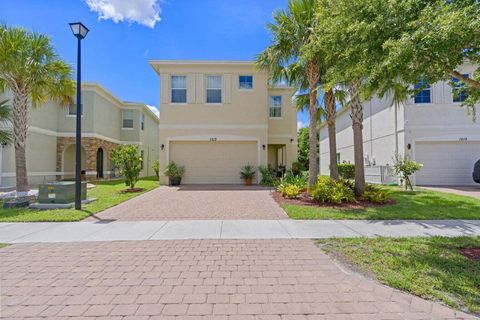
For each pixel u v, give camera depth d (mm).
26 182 10508
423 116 14008
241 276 3545
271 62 10219
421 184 13938
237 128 15727
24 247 4707
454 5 3611
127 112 22781
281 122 17922
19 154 10344
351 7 4250
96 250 4559
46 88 10594
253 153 15766
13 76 9977
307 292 3127
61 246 4762
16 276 3553
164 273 3637
